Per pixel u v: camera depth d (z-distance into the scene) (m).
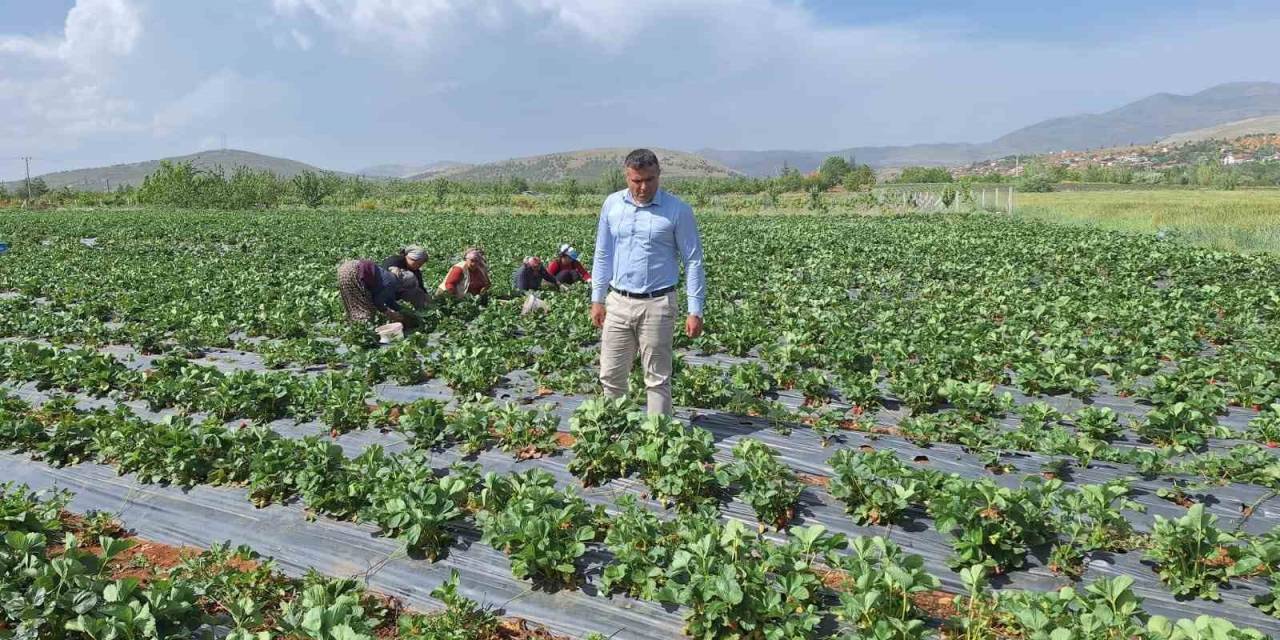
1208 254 21.80
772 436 7.52
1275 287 16.20
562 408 8.68
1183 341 11.34
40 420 8.20
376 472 6.02
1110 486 5.25
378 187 84.31
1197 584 4.70
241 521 5.96
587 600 4.78
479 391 9.27
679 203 6.82
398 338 11.69
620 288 6.98
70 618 4.31
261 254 25.05
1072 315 13.24
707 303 15.08
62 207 72.88
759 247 25.48
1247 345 11.62
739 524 4.80
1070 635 3.82
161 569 5.28
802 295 15.88
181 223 41.38
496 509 5.64
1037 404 8.01
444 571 5.17
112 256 25.00
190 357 11.61
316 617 4.12
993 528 5.04
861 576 4.27
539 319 12.68
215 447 6.71
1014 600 4.36
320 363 11.03
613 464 6.45
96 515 6.06
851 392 8.72
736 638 4.24
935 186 84.75
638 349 7.34
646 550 5.11
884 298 16.42
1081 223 35.16
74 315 14.07
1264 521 5.65
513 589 4.94
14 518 5.57
